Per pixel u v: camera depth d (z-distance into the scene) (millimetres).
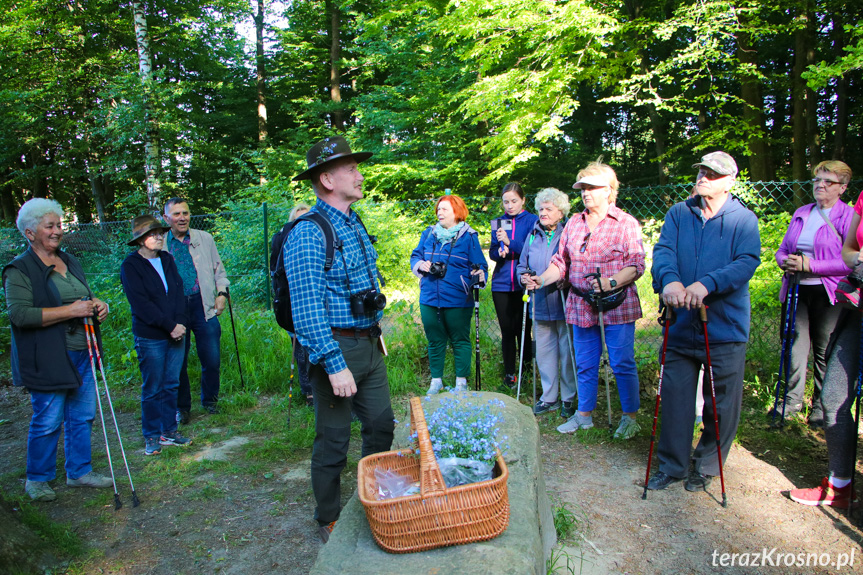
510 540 1867
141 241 3873
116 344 6535
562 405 4387
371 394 2674
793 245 4008
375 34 14094
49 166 16375
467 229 4676
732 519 2869
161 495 3344
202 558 2707
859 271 2680
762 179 11375
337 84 18000
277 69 19156
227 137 19062
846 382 2818
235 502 3240
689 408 3174
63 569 2623
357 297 2516
